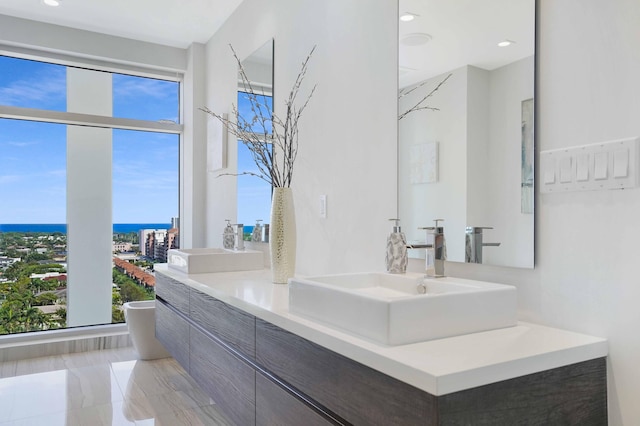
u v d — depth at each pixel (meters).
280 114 2.78
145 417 2.54
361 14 2.09
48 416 2.54
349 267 2.17
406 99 1.84
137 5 3.38
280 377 1.49
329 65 2.32
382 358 1.03
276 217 2.23
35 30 3.63
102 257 4.11
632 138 1.11
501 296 1.29
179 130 4.30
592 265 1.21
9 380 3.09
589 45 1.21
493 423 0.97
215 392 2.04
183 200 4.31
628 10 1.13
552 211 1.30
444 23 1.68
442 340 1.16
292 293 1.52
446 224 1.66
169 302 2.79
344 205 2.21
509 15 1.43
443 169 1.67
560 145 1.28
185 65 4.23
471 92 1.56
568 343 1.13
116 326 4.02
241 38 3.34
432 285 1.49
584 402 1.12
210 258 2.68
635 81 1.11
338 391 1.20
